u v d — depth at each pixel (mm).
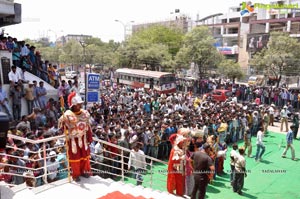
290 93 28078
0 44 14008
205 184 7844
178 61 46719
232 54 61469
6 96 13141
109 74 50719
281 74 40406
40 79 16609
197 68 47156
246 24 63844
